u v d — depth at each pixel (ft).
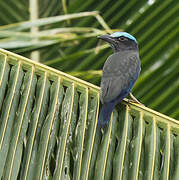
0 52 35.22
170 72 45.01
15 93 33.73
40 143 32.04
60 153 31.78
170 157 32.78
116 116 35.12
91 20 51.85
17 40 42.93
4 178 30.45
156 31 47.83
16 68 34.78
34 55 52.65
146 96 44.70
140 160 32.55
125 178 31.78
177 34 46.98
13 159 31.07
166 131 33.68
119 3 50.93
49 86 34.55
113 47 46.06
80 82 35.17
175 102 44.29
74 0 54.54
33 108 33.86
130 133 33.96
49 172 31.27
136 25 48.85
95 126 33.99
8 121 32.58
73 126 33.27
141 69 46.93
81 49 51.13
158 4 48.49
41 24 42.78
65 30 44.57
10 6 58.13
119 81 39.17
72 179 31.65
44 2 56.24
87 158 32.12
